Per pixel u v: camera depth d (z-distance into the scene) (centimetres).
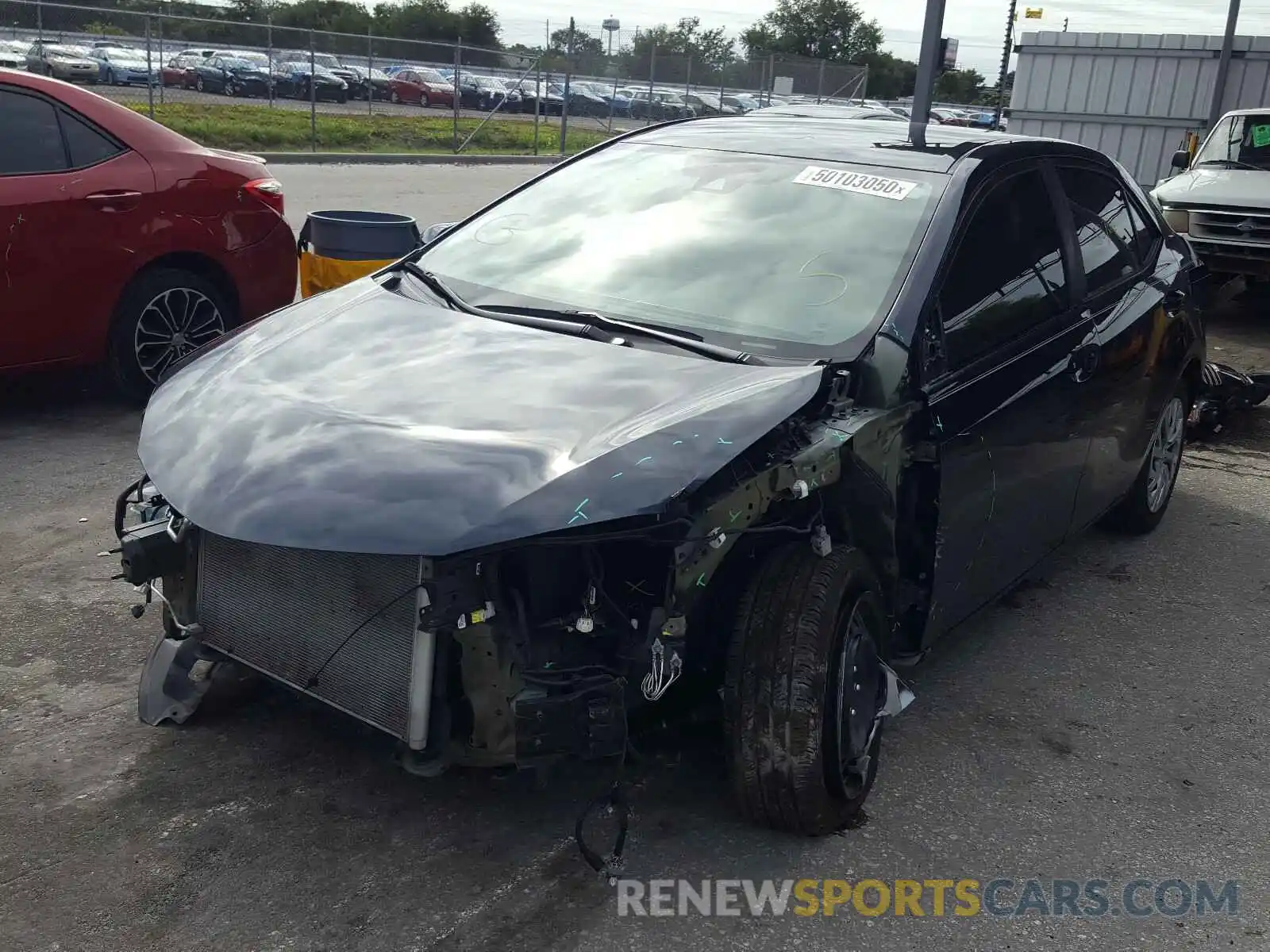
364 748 335
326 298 378
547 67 3281
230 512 263
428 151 2602
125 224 603
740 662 287
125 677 368
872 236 359
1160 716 392
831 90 3616
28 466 547
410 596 265
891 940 277
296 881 282
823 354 321
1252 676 425
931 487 329
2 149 568
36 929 262
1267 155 1117
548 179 437
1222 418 728
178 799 310
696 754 340
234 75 2814
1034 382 377
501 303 361
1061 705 395
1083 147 473
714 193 394
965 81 8362
